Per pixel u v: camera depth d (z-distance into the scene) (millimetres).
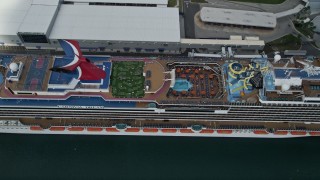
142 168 111875
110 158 113312
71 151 114062
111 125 110938
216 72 109000
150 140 116375
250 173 111375
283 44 145625
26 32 130875
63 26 137000
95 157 113375
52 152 113625
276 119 110188
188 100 103125
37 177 109250
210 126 111812
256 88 103438
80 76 101562
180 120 112062
